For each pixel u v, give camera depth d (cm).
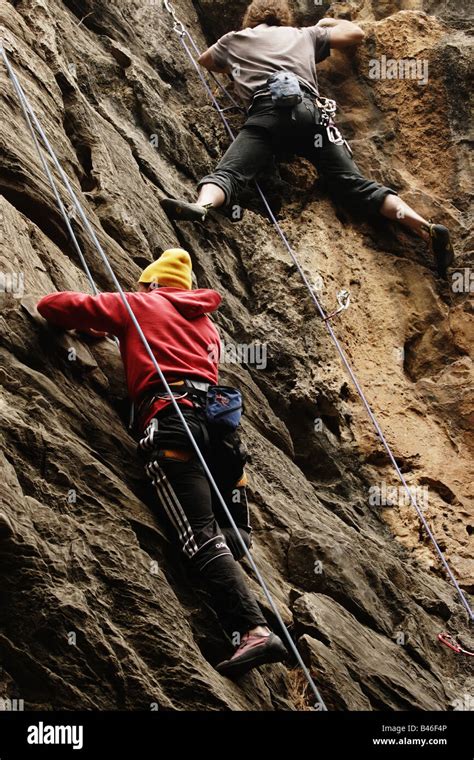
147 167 575
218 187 576
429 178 665
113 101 600
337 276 611
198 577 372
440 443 568
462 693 449
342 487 532
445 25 712
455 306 622
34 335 376
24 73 499
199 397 368
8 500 320
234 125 656
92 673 313
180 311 385
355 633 420
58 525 334
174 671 330
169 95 655
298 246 612
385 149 672
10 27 522
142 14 690
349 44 667
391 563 483
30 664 309
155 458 362
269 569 427
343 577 442
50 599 313
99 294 380
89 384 393
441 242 602
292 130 616
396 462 555
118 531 348
